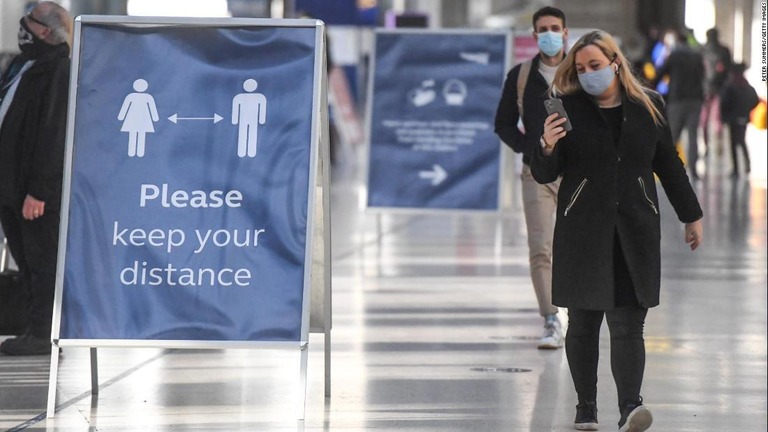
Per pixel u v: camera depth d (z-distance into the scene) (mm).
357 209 40875
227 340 13992
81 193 14312
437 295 23547
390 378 16500
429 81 30266
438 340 19234
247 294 14062
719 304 22922
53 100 17078
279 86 14336
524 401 15266
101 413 14398
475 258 28859
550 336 18672
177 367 17094
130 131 14375
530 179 18766
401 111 30359
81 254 14219
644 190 13352
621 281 13359
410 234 33750
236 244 14141
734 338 19766
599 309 13273
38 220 17266
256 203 14195
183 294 14109
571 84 13531
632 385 13281
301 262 14094
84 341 14070
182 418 14203
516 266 27547
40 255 17359
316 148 14211
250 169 14242
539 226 18719
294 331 14000
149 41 14516
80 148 14375
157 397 15266
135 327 14086
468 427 13961
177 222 14211
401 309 21984
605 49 13234
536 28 18234
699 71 47969
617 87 13430
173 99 14398
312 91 14289
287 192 14188
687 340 19609
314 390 15750
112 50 14523
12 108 17141
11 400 14984
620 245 13297
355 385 16047
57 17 17141
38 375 16406
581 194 13383
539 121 18297
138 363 17312
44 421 13984
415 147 30328
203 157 14289
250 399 15219
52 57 17172
